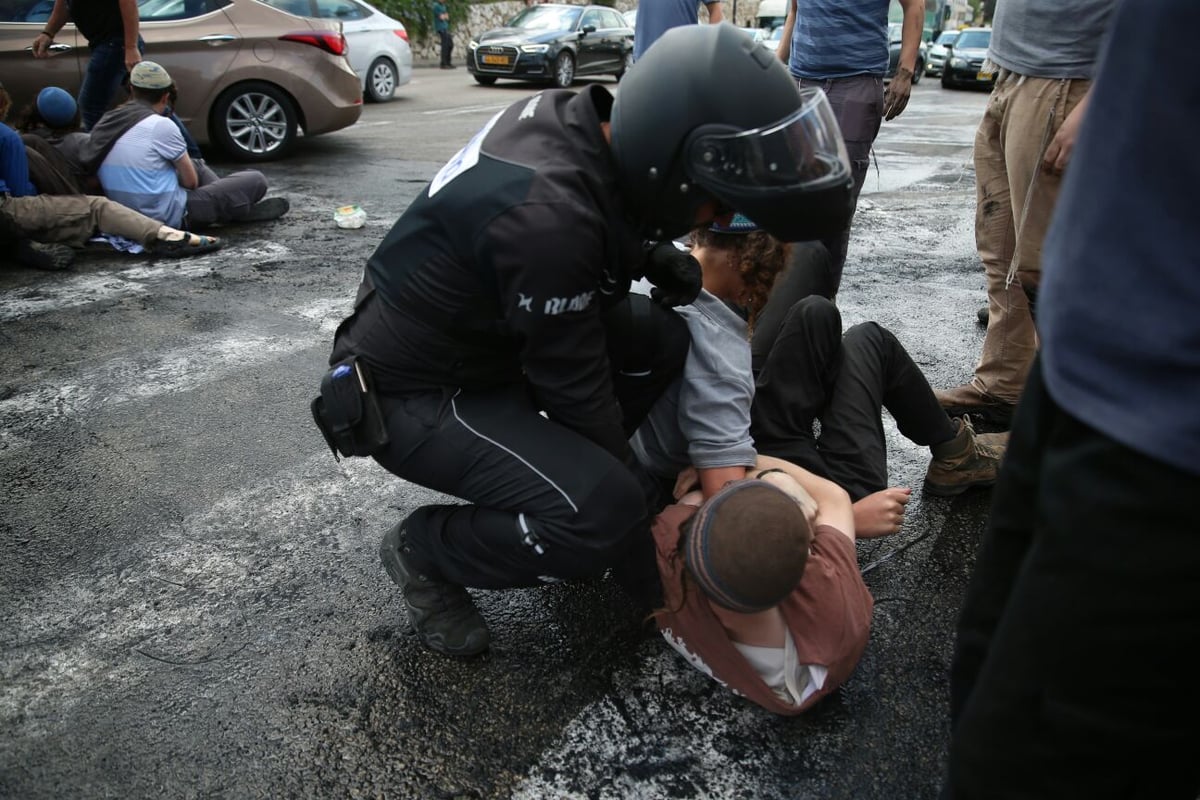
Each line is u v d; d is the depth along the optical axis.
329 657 2.04
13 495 2.66
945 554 2.47
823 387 2.35
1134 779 0.99
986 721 1.04
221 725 1.85
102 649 2.06
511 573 1.83
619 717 1.88
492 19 23.89
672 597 1.81
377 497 2.70
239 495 2.69
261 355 3.68
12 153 4.65
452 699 1.92
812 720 1.88
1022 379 3.04
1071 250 0.97
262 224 5.67
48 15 6.61
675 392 2.03
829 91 3.82
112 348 3.73
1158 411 0.88
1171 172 0.88
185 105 6.98
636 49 5.39
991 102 2.87
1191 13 0.84
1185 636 0.90
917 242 5.68
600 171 1.51
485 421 1.74
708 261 1.96
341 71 7.55
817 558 1.81
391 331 1.72
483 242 1.50
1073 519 0.93
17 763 1.75
